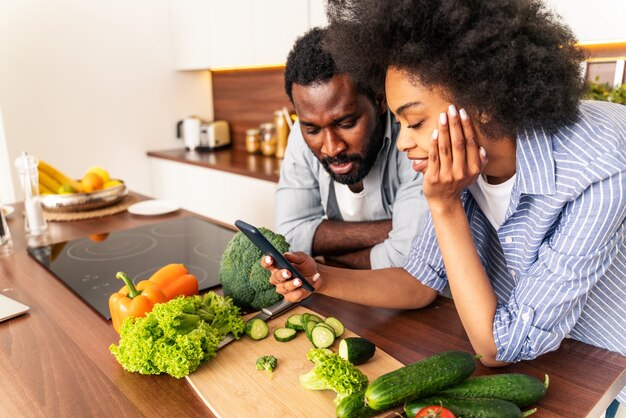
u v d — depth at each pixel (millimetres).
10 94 2668
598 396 691
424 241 974
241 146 3371
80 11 2824
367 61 792
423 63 667
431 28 660
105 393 724
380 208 1414
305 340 849
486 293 782
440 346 837
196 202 3027
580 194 693
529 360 788
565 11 1628
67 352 844
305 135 1163
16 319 975
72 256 1350
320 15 2217
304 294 924
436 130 718
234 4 2658
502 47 649
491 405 618
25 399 713
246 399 685
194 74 3371
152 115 3229
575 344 835
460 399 636
